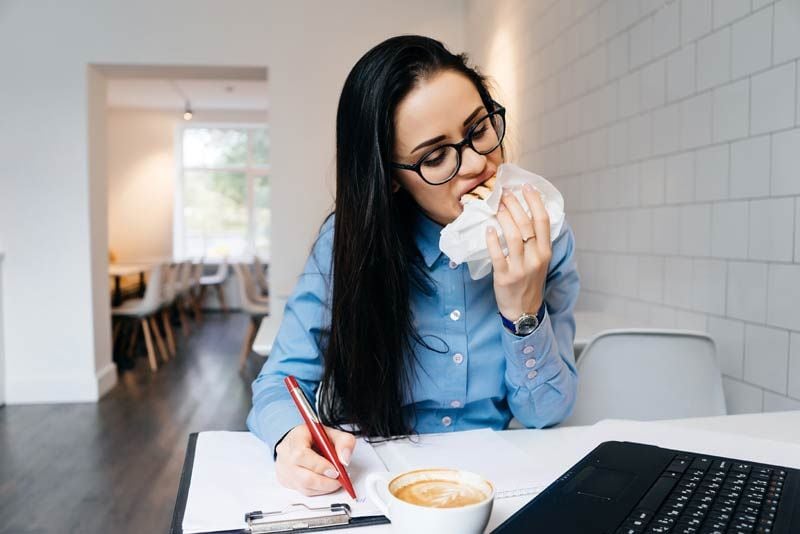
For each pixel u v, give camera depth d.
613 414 1.45
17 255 3.97
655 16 1.90
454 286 1.00
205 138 9.21
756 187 1.49
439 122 0.83
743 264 1.54
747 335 1.53
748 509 0.58
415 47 0.85
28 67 3.93
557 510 0.59
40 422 3.52
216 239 9.29
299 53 4.09
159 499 2.43
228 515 0.66
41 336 4.00
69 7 3.94
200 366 5.12
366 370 0.94
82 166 3.98
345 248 0.92
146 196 8.88
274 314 4.12
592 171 2.35
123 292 6.96
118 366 5.04
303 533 0.63
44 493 2.49
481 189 0.86
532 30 2.94
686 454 0.73
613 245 2.21
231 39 4.05
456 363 1.00
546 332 0.91
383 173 0.87
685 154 1.77
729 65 1.57
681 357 1.45
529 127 3.00
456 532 0.55
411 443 0.92
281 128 4.09
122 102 8.37
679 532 0.53
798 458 0.80
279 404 0.89
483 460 0.84
